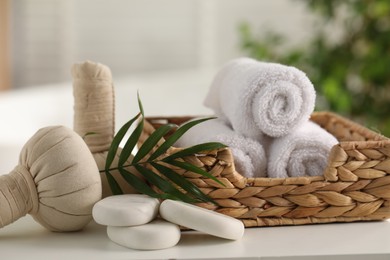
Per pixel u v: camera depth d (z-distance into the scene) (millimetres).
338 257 733
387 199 844
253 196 820
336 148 816
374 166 831
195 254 734
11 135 1959
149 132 929
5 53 3090
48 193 775
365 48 2328
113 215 746
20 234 820
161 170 809
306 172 865
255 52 2291
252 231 819
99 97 909
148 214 758
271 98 845
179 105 2334
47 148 782
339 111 2209
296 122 860
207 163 802
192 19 3250
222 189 807
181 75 3104
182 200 794
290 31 3268
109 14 3219
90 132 904
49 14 3184
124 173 838
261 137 884
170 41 3266
